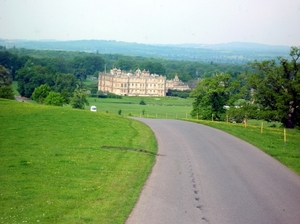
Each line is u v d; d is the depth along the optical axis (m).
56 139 46.38
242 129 64.19
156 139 50.19
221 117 107.62
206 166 36.44
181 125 67.31
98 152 40.22
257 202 27.03
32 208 23.88
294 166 38.31
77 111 73.56
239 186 30.56
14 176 30.70
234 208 25.70
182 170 34.66
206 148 45.09
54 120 60.38
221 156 40.97
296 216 24.67
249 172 34.91
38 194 26.53
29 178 30.25
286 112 83.75
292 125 84.38
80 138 47.56
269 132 62.62
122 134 51.84
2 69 169.12
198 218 23.72
